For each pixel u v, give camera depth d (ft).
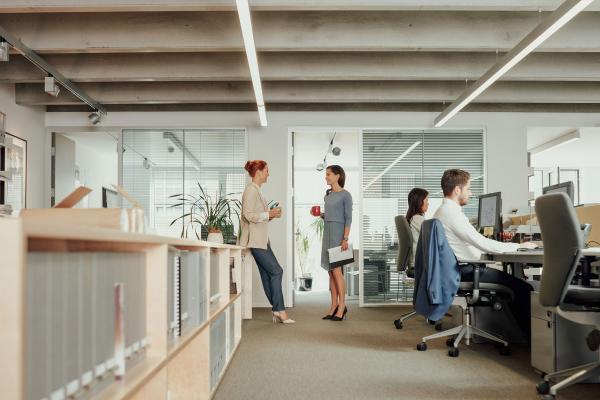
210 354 8.11
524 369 10.61
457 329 12.53
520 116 23.50
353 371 10.44
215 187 23.11
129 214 5.18
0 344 2.59
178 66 17.95
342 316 17.70
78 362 3.56
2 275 2.60
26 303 2.66
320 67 17.93
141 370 4.62
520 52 13.74
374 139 23.41
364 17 15.26
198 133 23.34
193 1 12.55
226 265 10.64
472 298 11.85
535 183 41.65
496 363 11.16
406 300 22.90
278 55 17.97
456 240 12.51
